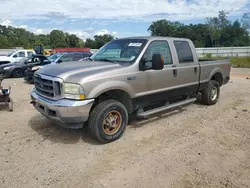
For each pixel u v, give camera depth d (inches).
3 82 478.6
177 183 124.6
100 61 198.1
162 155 154.7
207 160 147.8
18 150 161.6
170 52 212.2
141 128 203.0
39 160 148.9
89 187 122.3
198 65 241.9
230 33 2967.5
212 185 122.6
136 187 121.7
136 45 194.9
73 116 153.7
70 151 161.0
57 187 122.4
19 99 317.4
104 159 150.3
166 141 176.4
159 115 238.8
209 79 262.4
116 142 175.2
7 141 175.8
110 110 168.9
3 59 741.9
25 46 2842.0
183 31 3186.5
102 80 162.1
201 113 246.1
